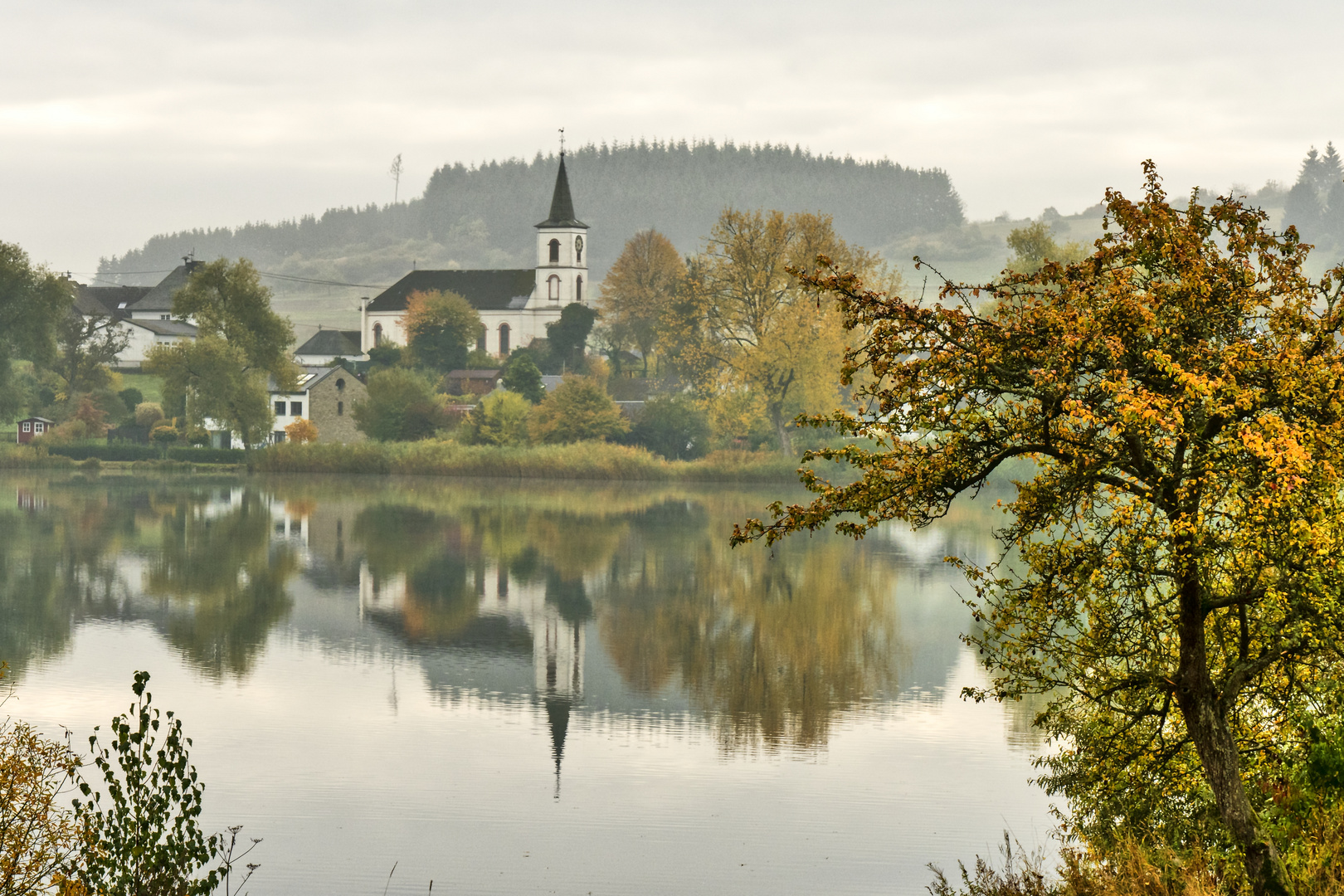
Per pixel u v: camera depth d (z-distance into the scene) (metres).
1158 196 20.73
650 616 74.44
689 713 51.41
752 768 43.50
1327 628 19.62
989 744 46.53
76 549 100.75
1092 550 21.27
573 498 151.25
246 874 32.81
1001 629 22.97
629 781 41.91
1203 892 20.05
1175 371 18.22
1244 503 19.52
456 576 89.44
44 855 21.64
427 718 50.34
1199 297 19.95
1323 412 19.14
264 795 39.62
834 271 20.59
